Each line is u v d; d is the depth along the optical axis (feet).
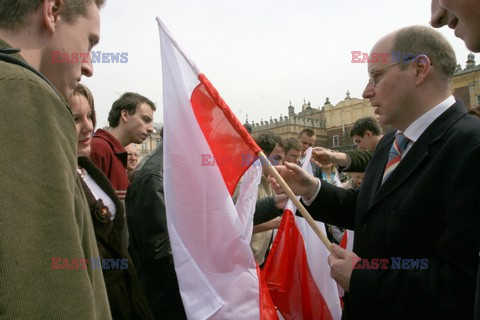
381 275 4.30
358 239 5.19
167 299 6.91
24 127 2.07
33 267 1.92
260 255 9.48
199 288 5.89
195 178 6.24
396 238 4.43
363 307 4.40
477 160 3.85
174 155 6.28
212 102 6.59
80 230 2.54
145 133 11.00
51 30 2.76
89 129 6.55
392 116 4.96
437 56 4.74
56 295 1.99
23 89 2.16
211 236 6.11
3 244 1.84
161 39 6.63
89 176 5.78
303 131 17.66
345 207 6.29
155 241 6.82
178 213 6.14
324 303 7.36
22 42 2.71
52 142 2.19
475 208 3.79
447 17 3.18
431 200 4.26
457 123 4.43
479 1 2.64
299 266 7.32
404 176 4.63
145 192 7.00
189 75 6.61
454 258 3.86
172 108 6.43
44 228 2.02
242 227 6.66
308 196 6.35
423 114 4.78
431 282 3.88
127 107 10.82
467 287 3.68
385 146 5.73
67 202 2.18
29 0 2.68
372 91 5.11
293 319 7.06
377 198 4.83
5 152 1.96
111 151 9.62
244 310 5.94
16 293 1.84
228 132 6.52
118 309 4.95
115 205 5.87
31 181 2.01
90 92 6.70
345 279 4.71
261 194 10.75
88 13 3.01
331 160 10.12
